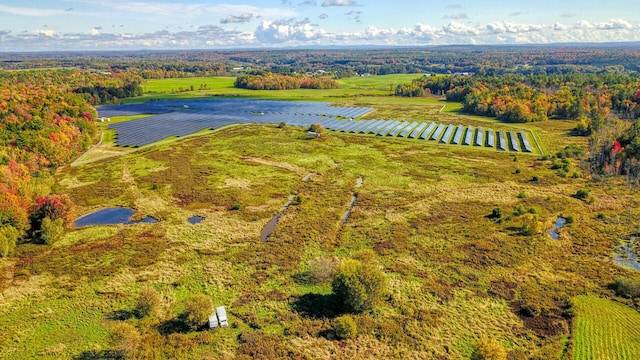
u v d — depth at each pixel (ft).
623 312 136.98
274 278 156.04
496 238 189.47
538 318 133.90
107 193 244.01
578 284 153.28
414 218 212.84
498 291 148.46
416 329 127.75
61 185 255.29
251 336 123.24
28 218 188.85
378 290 136.56
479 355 107.65
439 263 167.84
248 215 217.15
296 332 125.70
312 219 211.61
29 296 143.84
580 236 191.21
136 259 169.17
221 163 306.76
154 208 224.12
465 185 263.70
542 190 252.83
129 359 112.98
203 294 145.69
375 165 306.76
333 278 142.41
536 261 169.78
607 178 270.26
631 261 169.99
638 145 277.85
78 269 161.38
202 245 182.50
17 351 117.39
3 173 205.87
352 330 122.72
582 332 126.93
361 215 217.36
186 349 117.70
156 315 132.98
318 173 288.71
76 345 120.16
